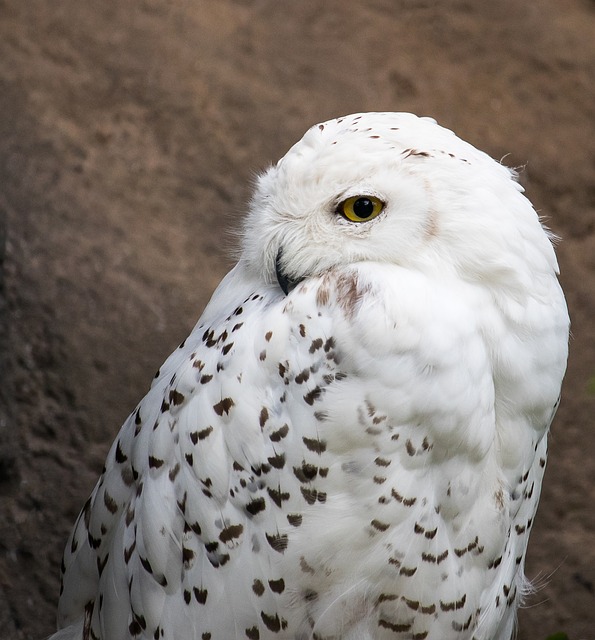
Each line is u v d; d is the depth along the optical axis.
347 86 12.08
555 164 11.95
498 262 4.75
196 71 11.67
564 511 8.99
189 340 5.57
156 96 11.25
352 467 4.78
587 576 8.54
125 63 11.45
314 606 5.00
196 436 4.95
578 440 9.45
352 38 12.69
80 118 10.79
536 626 8.23
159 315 9.15
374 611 5.02
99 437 8.38
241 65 11.95
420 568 4.94
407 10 13.22
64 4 11.83
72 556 5.85
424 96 12.27
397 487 4.79
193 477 4.98
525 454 5.11
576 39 13.39
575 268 11.02
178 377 5.09
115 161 10.48
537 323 4.87
